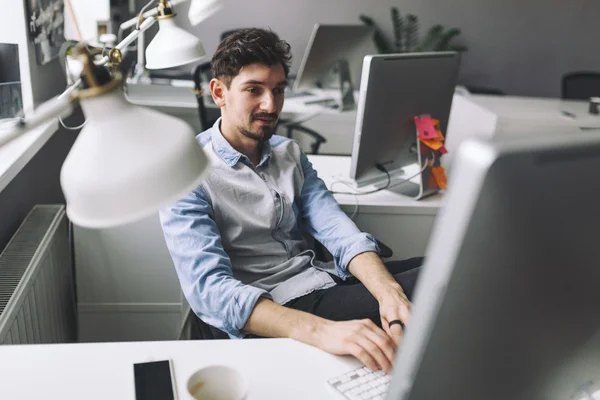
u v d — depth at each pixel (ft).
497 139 1.54
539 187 1.57
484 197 1.51
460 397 1.87
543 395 2.14
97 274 6.48
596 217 1.74
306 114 10.87
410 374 1.75
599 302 1.96
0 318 4.35
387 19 16.31
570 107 10.21
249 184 5.09
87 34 9.59
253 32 4.89
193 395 2.95
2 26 7.28
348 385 3.34
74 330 6.69
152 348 3.59
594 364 2.21
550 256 1.71
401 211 6.47
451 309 1.65
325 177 7.18
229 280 4.36
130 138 2.15
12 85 6.27
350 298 4.71
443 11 16.42
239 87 4.83
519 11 16.58
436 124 6.70
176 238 4.59
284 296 4.95
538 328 1.87
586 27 16.84
